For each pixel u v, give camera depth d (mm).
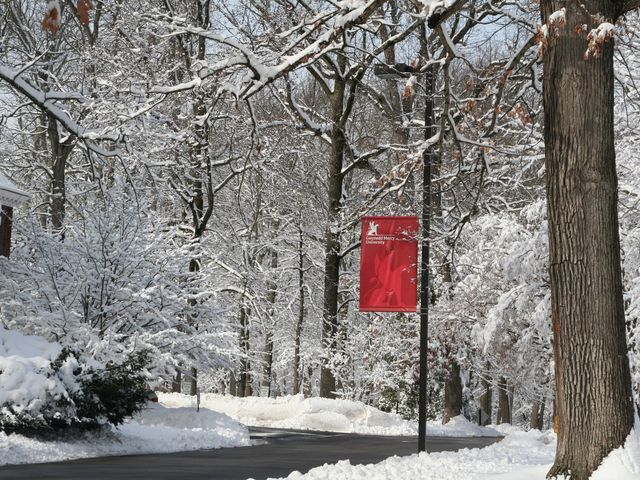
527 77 18828
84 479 15594
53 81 38438
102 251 28266
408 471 14750
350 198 45562
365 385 54625
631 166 29500
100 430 23078
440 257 38062
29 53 38812
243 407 45094
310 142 50031
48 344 21750
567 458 12320
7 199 30641
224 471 17922
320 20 15055
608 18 12805
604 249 12391
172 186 40094
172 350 29672
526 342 37625
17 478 15586
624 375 12312
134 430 25531
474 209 20062
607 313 12312
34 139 48469
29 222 28641
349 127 52156
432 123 21375
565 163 12555
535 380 49312
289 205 51188
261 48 21406
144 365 24141
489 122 19969
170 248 31547
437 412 54688
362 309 21594
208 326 31672
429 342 48375
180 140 28281
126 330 29109
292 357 63312
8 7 38281
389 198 24422
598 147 12508
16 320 26109
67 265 27938
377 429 42125
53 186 41000
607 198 12477
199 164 39156
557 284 12562
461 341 47844
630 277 30375
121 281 28734
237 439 27922
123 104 21297
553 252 12641
